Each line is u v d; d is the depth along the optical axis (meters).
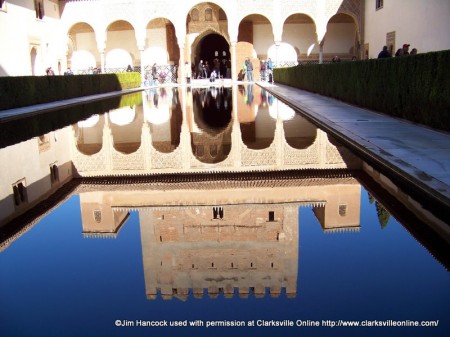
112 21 24.91
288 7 24.47
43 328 2.04
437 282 2.43
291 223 3.75
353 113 9.45
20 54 18.98
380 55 14.62
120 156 6.98
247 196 4.69
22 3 19.30
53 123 10.57
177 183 5.45
